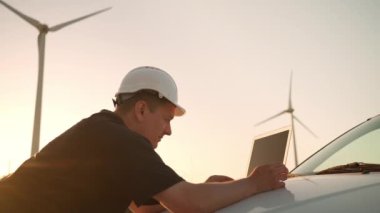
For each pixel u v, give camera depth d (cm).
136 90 257
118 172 212
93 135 227
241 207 178
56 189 227
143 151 215
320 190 170
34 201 229
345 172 239
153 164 210
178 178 208
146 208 266
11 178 243
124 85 263
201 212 197
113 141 220
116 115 247
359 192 152
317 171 276
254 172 207
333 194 156
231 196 197
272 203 167
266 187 200
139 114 256
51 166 232
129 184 208
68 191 224
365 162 269
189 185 205
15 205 231
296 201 159
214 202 196
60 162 230
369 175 195
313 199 155
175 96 263
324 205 146
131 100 259
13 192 236
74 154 228
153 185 204
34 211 226
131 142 218
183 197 201
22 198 232
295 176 274
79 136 232
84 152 225
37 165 238
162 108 260
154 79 259
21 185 237
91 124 233
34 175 236
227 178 264
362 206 136
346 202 143
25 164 245
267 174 203
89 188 220
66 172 227
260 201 179
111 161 215
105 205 217
